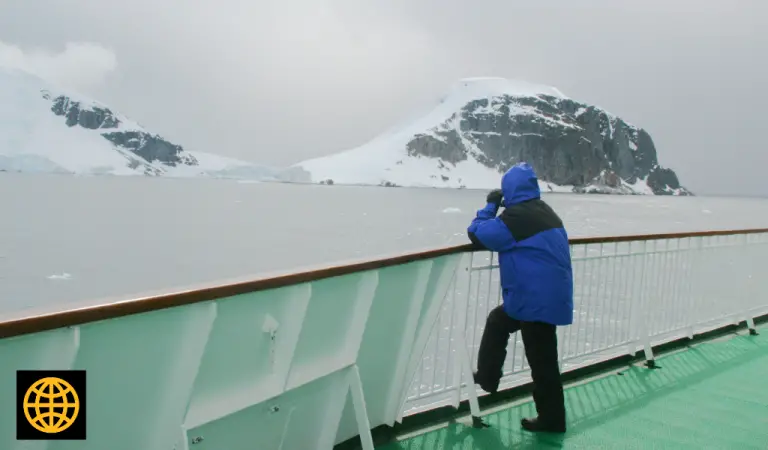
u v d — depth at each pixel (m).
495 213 3.55
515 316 3.38
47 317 1.43
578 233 84.06
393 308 3.13
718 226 105.62
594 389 4.52
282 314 2.31
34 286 40.41
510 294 3.36
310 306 2.47
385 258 2.78
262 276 2.13
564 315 3.29
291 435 2.62
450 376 8.64
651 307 5.42
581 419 3.85
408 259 2.94
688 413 4.05
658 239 5.32
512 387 4.18
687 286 6.05
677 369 5.12
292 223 96.31
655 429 3.74
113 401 1.73
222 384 2.09
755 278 7.05
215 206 139.12
